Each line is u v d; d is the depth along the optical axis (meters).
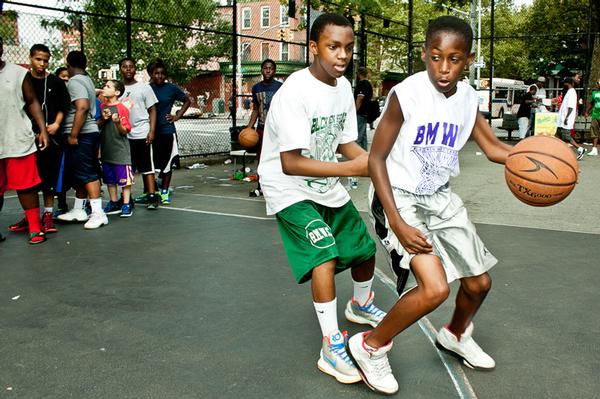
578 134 15.73
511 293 3.78
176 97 7.01
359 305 3.28
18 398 2.44
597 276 4.12
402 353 2.91
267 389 2.53
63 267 4.37
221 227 5.72
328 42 2.61
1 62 4.90
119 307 3.54
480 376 2.66
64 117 5.52
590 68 15.56
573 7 22.89
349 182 8.15
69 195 7.77
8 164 4.95
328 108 2.75
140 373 2.67
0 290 3.85
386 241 2.61
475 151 13.30
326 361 2.66
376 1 13.28
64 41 12.12
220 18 24.02
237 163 11.22
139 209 6.70
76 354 2.88
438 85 2.36
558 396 2.47
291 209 2.75
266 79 7.73
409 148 2.53
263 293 3.80
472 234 2.61
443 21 2.30
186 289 3.88
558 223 5.88
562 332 3.16
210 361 2.80
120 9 14.77
